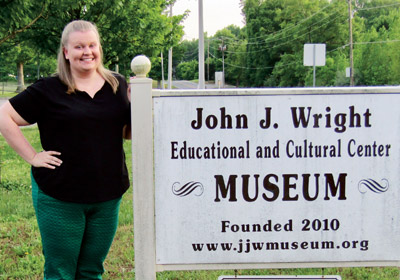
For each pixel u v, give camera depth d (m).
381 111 2.76
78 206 2.95
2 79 71.75
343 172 2.78
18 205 6.13
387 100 2.75
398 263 2.83
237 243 2.81
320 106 2.75
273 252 2.82
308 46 14.17
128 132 3.29
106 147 2.96
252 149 2.77
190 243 2.80
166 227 2.79
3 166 9.38
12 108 2.90
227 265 2.82
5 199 6.50
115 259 4.38
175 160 2.76
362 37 61.81
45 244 3.04
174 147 2.76
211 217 2.79
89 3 10.20
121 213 5.77
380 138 2.77
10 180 7.82
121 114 3.01
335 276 2.84
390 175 2.79
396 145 2.77
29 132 16.97
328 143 2.77
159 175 2.77
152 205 2.77
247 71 86.25
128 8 12.23
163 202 2.78
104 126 2.94
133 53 13.73
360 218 2.81
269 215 2.80
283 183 2.78
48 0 7.34
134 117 2.73
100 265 3.25
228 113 2.75
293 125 2.76
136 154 2.75
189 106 2.74
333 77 60.56
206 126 2.75
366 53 52.91
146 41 13.43
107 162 2.97
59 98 2.90
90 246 3.13
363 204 2.80
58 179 2.92
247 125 2.76
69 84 2.91
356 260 2.83
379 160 2.78
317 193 2.79
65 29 2.96
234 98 2.74
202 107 2.74
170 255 2.80
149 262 2.79
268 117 2.75
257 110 2.75
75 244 3.03
